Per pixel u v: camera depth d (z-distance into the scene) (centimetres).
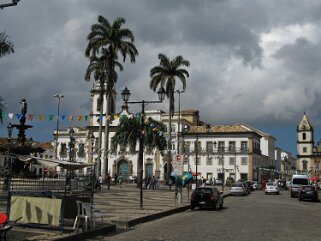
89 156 8594
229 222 1866
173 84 5725
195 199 2605
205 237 1378
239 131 9094
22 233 1238
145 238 1353
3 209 1647
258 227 1677
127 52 4941
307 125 14238
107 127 4994
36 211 1340
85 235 1312
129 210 2188
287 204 3325
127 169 8894
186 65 5809
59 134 9600
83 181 1517
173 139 9062
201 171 9194
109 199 2978
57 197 1403
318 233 1542
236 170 9050
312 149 14138
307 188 3909
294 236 1436
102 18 5019
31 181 1401
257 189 7375
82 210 1405
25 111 3609
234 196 4822
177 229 1600
